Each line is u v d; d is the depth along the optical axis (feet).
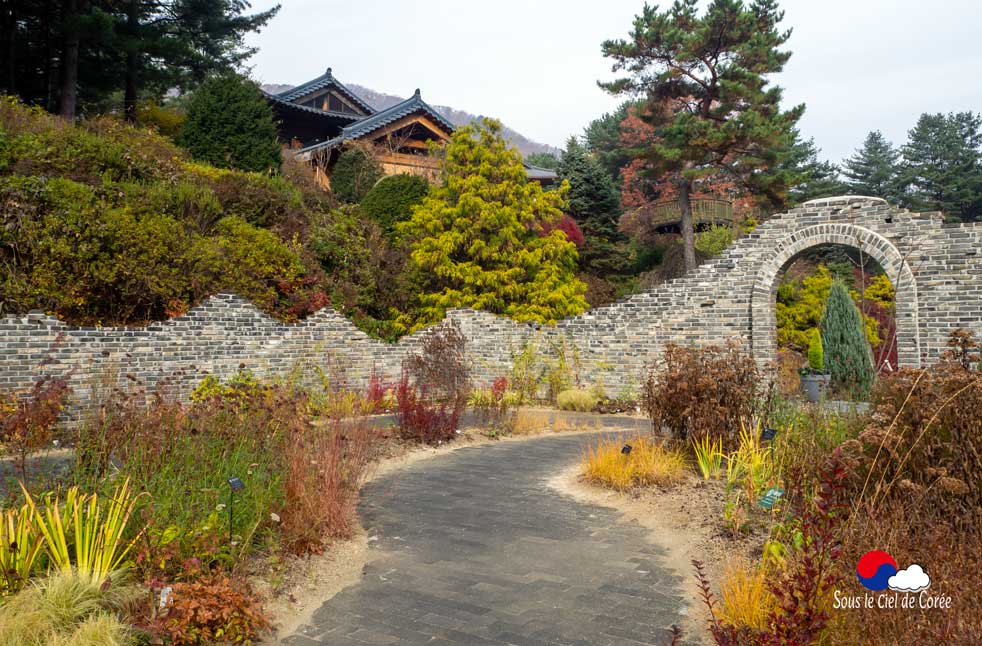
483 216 64.64
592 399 51.98
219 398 26.08
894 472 18.06
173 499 17.47
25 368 35.78
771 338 50.24
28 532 14.75
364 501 25.17
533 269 67.10
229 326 45.19
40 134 50.31
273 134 71.97
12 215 38.34
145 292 42.37
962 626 10.93
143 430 21.57
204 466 19.95
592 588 16.78
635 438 30.73
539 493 26.45
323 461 22.82
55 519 14.96
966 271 43.93
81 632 12.30
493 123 69.72
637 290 97.45
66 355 37.29
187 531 16.60
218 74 83.66
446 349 48.26
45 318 36.68
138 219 45.96
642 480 26.04
